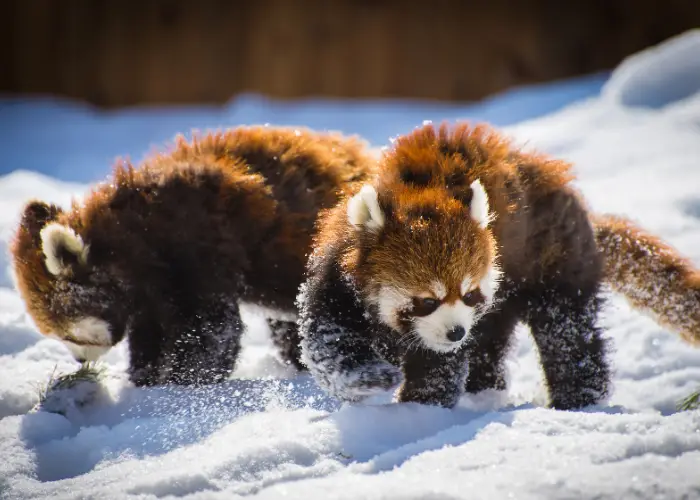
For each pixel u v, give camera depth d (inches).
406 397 605.3
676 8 1886.1
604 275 697.6
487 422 517.3
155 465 504.7
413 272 561.3
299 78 1958.7
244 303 729.6
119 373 709.9
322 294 598.2
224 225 691.4
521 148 683.4
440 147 631.8
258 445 503.2
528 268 652.7
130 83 1975.9
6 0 1964.8
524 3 1918.1
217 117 1838.1
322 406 621.0
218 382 685.9
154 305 685.3
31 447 553.9
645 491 411.8
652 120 1300.4
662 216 980.6
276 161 725.9
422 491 425.1
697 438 460.1
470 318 573.9
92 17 1967.3
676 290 703.1
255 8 1947.6
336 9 1939.0
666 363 718.5
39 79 1989.4
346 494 433.1
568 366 663.8
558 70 1931.6
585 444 465.4
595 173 1162.6
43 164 1553.9
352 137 786.8
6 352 761.0
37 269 681.0
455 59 1939.0
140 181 705.6
